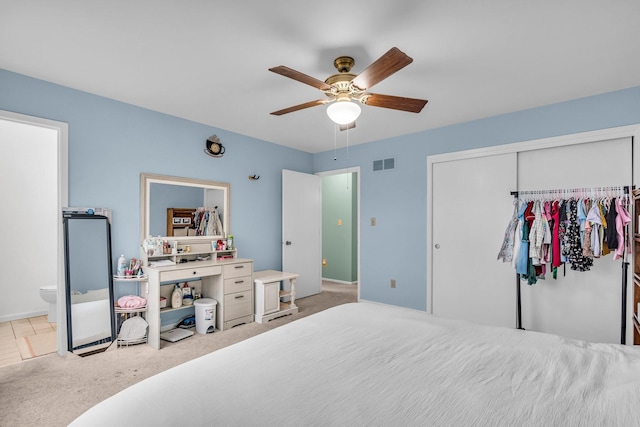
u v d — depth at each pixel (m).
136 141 3.21
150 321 3.04
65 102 2.76
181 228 3.59
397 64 1.72
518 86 2.71
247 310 3.76
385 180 4.38
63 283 2.76
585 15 1.76
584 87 2.74
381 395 1.04
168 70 2.46
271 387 1.07
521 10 1.73
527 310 3.33
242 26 1.89
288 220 4.77
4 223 3.75
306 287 5.10
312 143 4.72
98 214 2.93
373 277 4.48
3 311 3.72
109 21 1.85
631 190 2.69
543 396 1.03
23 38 2.03
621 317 2.81
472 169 3.65
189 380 1.11
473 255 3.64
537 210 3.03
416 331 1.65
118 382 2.31
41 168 4.00
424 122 3.68
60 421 1.86
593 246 2.75
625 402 0.97
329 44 2.08
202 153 3.79
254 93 2.90
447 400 1.01
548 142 3.14
